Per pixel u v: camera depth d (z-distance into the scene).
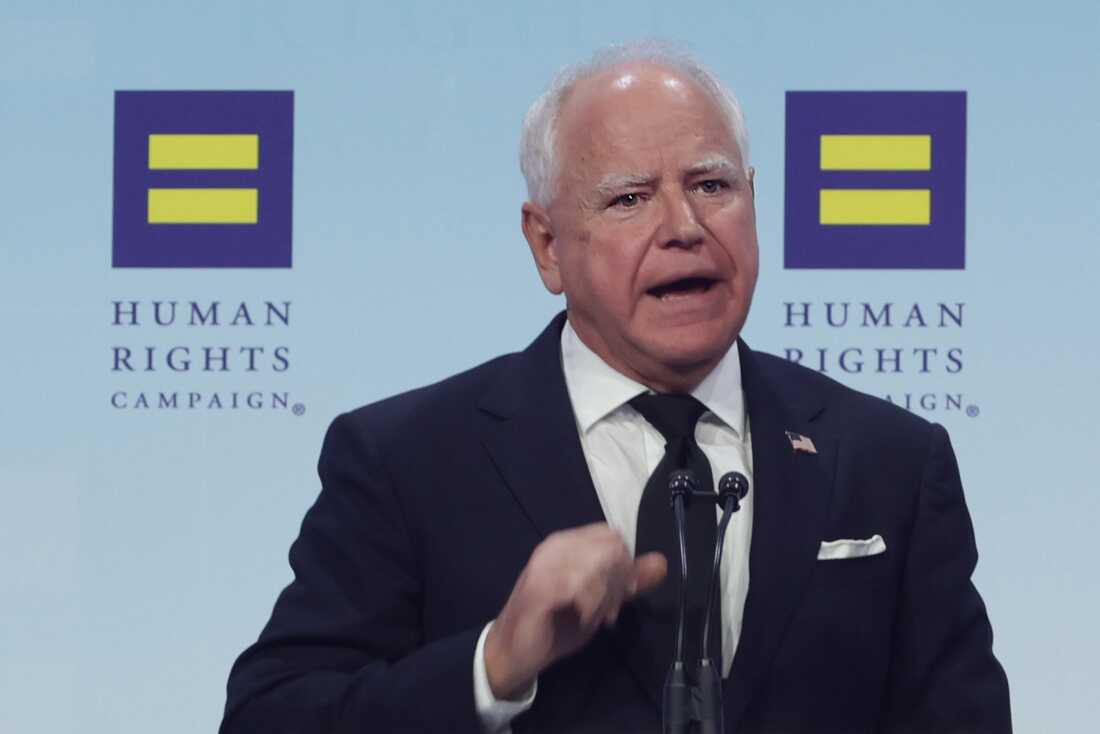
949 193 10.16
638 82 7.47
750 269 7.44
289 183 10.25
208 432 10.09
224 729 7.31
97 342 10.12
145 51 10.34
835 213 10.16
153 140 10.27
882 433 7.89
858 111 10.21
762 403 7.78
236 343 10.16
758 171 10.18
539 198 7.88
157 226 10.20
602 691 7.12
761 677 7.13
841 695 7.25
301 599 7.51
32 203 10.20
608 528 6.08
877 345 10.09
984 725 7.34
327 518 7.67
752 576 7.27
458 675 6.54
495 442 7.63
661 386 7.75
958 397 10.05
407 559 7.50
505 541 7.39
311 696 6.93
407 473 7.59
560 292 8.09
